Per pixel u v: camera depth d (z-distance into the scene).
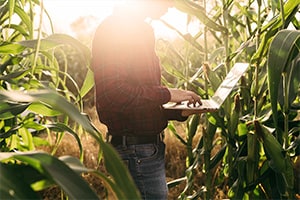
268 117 2.04
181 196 2.36
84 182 0.64
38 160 0.64
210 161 2.25
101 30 1.65
